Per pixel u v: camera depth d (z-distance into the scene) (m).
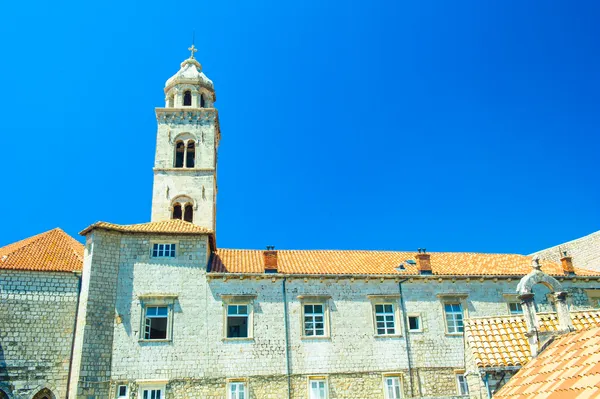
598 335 14.07
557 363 14.06
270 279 35.34
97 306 32.31
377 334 35.22
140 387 31.22
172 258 34.81
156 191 48.22
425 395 34.06
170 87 54.03
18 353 31.59
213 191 49.22
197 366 32.28
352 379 33.75
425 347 35.38
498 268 39.47
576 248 48.69
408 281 37.06
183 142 50.72
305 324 34.84
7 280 32.94
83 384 30.14
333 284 36.09
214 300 34.16
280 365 33.25
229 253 38.91
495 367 19.44
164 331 33.22
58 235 38.91
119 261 34.09
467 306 37.12
